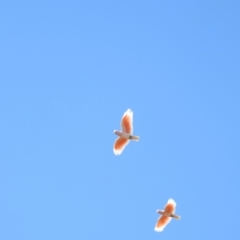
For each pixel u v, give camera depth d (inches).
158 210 1518.2
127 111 1466.5
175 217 1502.2
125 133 1435.8
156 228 1533.0
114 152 1476.4
